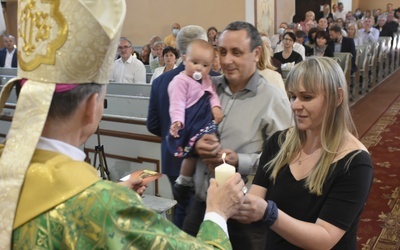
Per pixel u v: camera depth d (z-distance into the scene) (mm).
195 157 1995
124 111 3855
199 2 10797
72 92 930
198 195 2027
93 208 872
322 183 1401
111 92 4684
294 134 1536
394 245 3078
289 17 13047
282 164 1535
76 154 968
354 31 9492
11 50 7855
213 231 1097
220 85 2029
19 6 1006
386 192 3939
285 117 1908
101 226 867
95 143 3568
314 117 1407
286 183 1505
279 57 6516
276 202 1519
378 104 7391
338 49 7504
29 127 910
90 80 948
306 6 15664
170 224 966
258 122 1897
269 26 11383
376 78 9250
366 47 8180
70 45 913
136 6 11406
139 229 897
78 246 857
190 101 1977
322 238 1344
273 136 1674
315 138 1478
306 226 1361
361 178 1361
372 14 15805
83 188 889
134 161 3422
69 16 913
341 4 14695
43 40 931
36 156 924
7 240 872
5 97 1023
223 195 1178
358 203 1367
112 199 888
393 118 6449
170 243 922
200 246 973
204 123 1913
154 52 6926
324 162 1408
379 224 3383
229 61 1841
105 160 3309
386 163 4652
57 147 942
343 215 1357
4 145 1026
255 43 1848
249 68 1872
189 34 2428
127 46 5656
